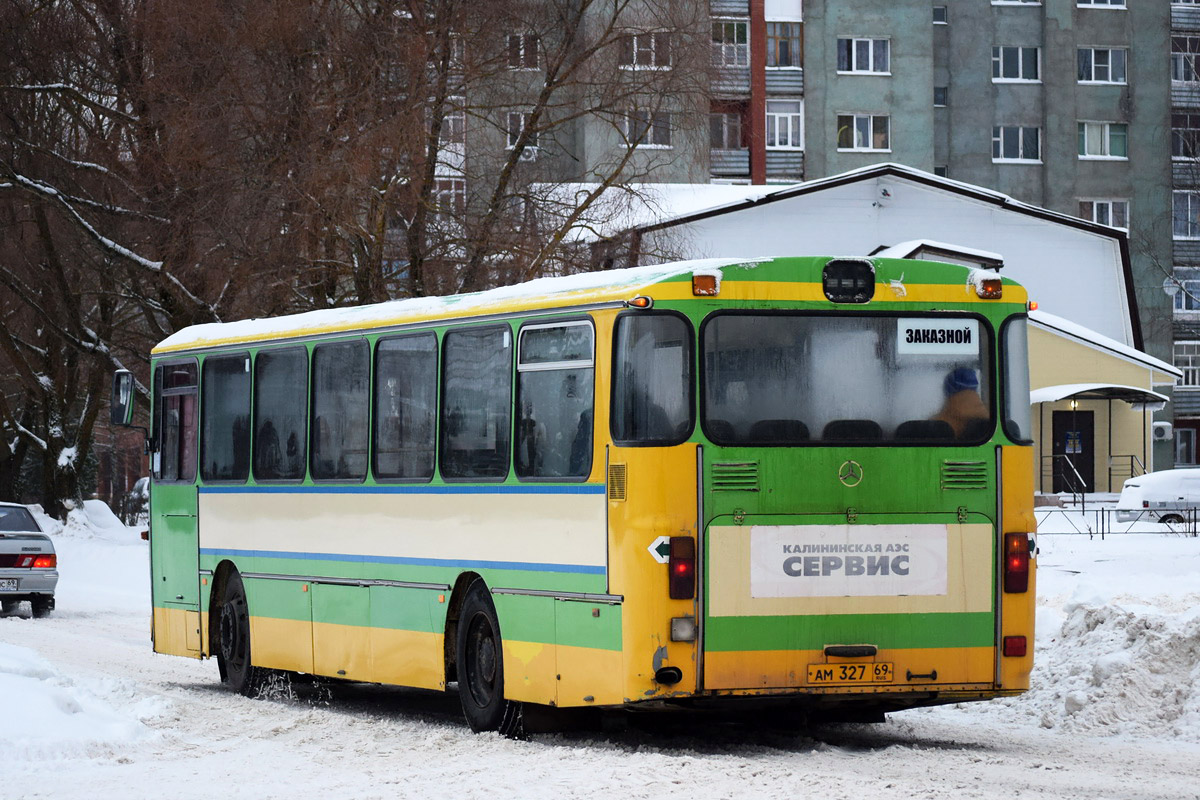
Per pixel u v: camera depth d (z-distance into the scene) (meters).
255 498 17.31
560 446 12.55
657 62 34.66
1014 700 14.84
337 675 15.71
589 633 12.11
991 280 12.42
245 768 11.80
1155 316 81.50
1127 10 82.75
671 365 11.83
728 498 11.75
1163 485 46.62
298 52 32.34
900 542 12.03
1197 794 10.00
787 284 12.05
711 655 11.62
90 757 12.32
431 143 32.25
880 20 80.75
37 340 55.66
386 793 10.36
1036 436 61.31
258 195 32.44
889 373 12.16
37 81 39.47
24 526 29.55
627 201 33.56
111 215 39.06
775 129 80.44
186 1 33.12
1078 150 82.69
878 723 13.93
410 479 14.59
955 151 82.31
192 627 18.67
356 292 33.69
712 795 9.62
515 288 13.50
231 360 17.95
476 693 13.65
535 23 33.84
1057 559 32.44
